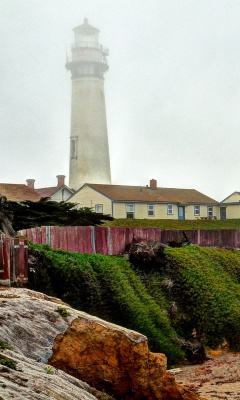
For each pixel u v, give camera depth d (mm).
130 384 12852
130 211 56094
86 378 12523
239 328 24703
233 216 64062
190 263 28094
